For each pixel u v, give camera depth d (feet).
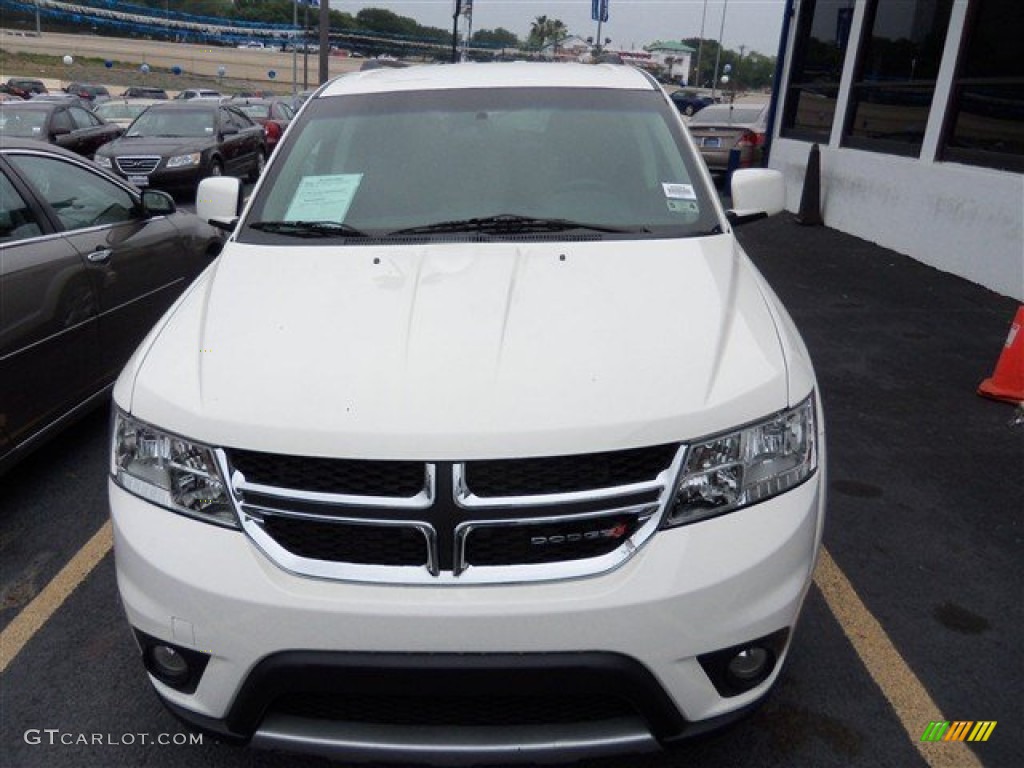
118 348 14.61
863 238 32.07
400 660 6.31
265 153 53.31
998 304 22.93
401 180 10.46
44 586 10.84
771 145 43.04
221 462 6.68
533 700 6.57
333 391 6.80
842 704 8.68
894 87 30.32
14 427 11.97
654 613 6.27
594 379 6.82
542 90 11.69
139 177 42.04
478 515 6.32
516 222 9.80
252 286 8.59
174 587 6.61
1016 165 23.68
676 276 8.58
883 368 18.28
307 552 6.57
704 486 6.61
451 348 7.19
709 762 7.97
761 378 7.09
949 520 12.14
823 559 11.20
